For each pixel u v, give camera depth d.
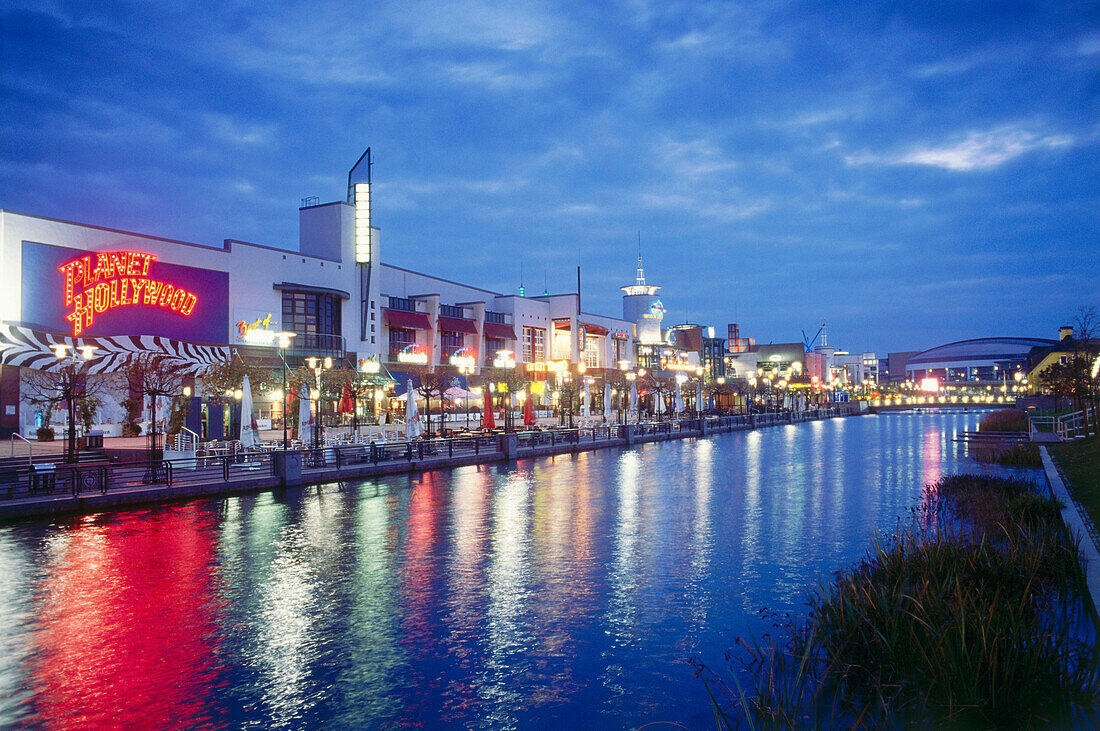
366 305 67.00
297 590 16.30
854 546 20.30
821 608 12.89
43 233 45.44
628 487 33.56
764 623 13.89
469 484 34.66
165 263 51.94
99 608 14.98
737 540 21.41
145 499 27.62
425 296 75.81
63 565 18.45
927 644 10.00
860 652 10.87
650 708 10.43
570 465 44.09
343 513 26.22
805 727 9.13
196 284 53.88
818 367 184.75
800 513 26.00
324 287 63.25
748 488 33.09
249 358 55.22
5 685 11.29
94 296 47.75
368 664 12.11
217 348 52.69
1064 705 8.81
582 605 15.16
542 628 13.80
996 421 66.50
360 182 67.88
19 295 44.09
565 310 97.81
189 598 15.68
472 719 10.19
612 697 10.81
